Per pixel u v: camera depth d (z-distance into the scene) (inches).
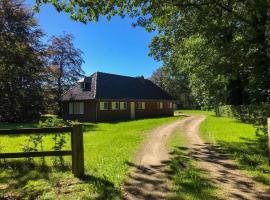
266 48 549.0
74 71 2041.1
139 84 1963.6
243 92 1453.0
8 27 1448.1
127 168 361.7
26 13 1502.2
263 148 488.7
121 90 1733.5
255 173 334.0
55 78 1941.4
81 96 1587.1
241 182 301.9
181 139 642.8
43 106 1568.7
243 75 643.5
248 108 1149.1
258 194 265.9
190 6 520.7
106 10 461.4
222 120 1327.5
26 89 1446.9
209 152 473.4
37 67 1499.8
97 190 275.0
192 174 331.9
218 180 309.3
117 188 281.1
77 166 322.0
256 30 545.6
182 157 430.3
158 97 2011.6
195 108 3750.0
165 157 434.6
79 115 1604.3
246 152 459.8
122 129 941.8
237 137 649.6
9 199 259.8
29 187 287.1
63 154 326.3
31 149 388.2
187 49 918.4
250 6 507.8
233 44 551.8
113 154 461.4
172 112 2169.0
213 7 522.0
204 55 757.9
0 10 1411.2
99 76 1680.6
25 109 1466.5
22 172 343.3
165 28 674.8
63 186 288.5
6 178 319.6
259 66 554.6
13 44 1320.1
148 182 302.8
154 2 483.2
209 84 1508.4
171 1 504.4
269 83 578.2
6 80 1261.1
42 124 399.9
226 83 1477.6
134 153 468.4
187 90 3791.8
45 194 266.5
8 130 323.6
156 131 837.2
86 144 604.1
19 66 1327.5
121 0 460.4
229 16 538.6
